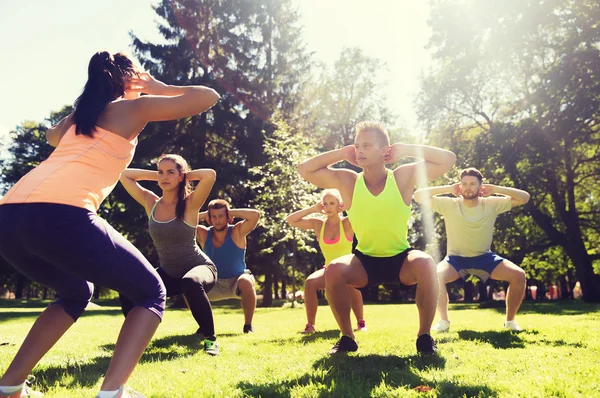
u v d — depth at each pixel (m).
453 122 29.00
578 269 26.31
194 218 5.08
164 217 5.02
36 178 2.30
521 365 3.37
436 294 3.81
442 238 31.83
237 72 26.48
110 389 2.21
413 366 3.35
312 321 6.30
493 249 28.25
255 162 25.88
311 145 19.94
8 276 42.94
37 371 3.47
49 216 2.21
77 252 2.25
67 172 2.32
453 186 6.09
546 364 3.40
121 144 2.45
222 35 26.88
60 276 2.56
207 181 4.93
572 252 26.39
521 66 26.12
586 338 4.89
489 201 5.99
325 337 5.37
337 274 3.91
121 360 2.29
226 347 4.79
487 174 25.94
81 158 2.36
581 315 9.48
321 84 34.31
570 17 24.64
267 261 24.03
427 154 3.96
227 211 6.28
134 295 2.46
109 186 2.45
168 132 24.88
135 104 2.50
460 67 27.05
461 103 28.59
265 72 27.31
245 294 6.41
